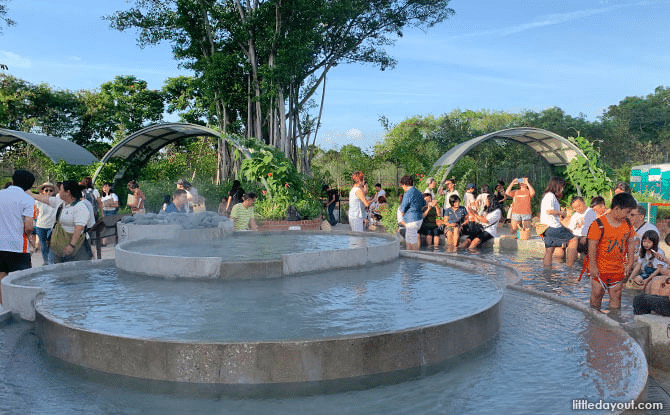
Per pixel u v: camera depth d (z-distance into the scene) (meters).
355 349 3.36
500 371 3.52
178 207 11.03
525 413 2.82
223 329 3.84
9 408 2.95
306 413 2.85
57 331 3.81
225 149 27.25
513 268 8.59
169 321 4.07
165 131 23.16
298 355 3.27
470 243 13.02
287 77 24.48
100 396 3.11
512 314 5.13
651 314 4.96
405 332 3.52
